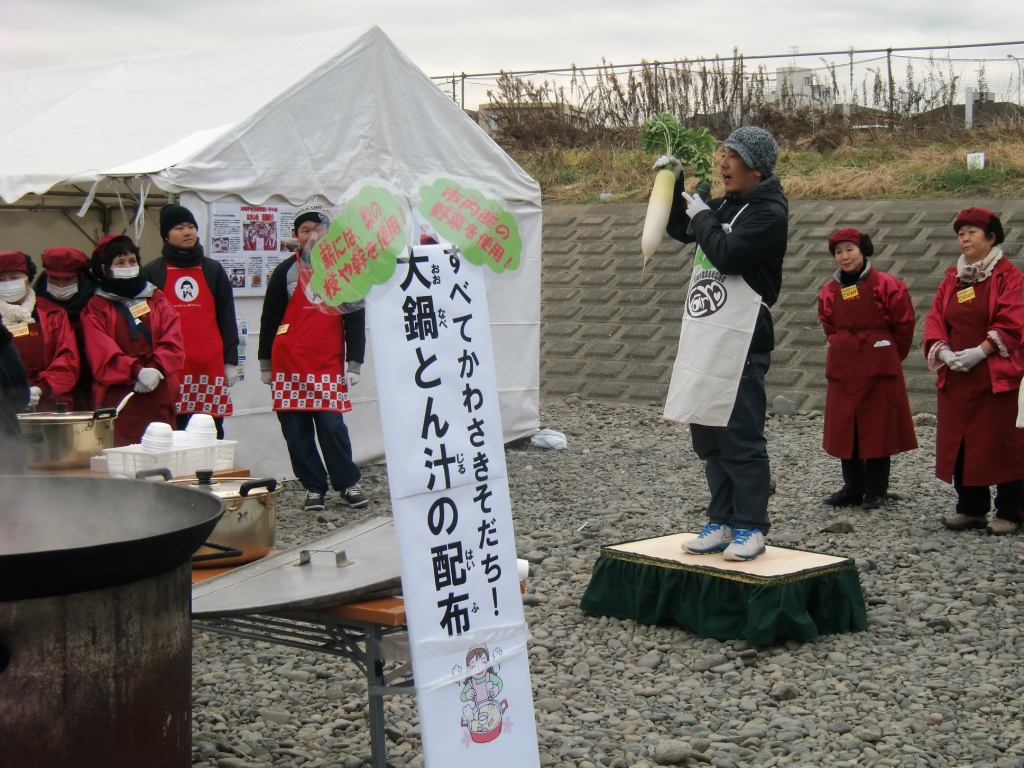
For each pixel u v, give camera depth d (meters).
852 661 4.74
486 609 3.06
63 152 8.13
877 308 7.38
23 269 6.09
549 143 20.94
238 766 3.70
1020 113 19.97
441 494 2.99
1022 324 6.55
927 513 7.50
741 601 4.93
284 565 3.59
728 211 4.88
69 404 6.12
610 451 9.94
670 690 4.46
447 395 3.03
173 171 7.22
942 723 4.07
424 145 8.76
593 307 14.54
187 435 5.01
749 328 4.81
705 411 4.89
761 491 5.08
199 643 5.09
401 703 4.36
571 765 3.75
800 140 19.81
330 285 2.89
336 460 7.47
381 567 3.41
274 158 7.86
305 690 4.53
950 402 6.90
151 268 7.09
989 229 6.77
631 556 5.30
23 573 2.45
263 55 8.80
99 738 2.62
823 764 3.74
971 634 5.04
